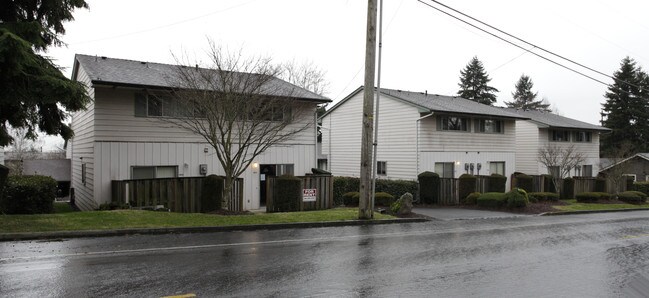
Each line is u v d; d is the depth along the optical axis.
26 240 10.01
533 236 13.34
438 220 17.48
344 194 21.69
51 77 10.32
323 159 36.06
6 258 8.19
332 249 10.08
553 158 33.12
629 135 57.38
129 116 17.11
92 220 11.79
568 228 15.59
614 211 24.83
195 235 11.62
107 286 6.50
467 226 15.61
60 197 30.70
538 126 35.06
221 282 6.91
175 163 17.95
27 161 32.09
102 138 16.61
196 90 14.72
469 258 9.55
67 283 6.61
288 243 10.73
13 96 10.12
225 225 12.70
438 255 9.77
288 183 17.20
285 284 6.93
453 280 7.58
